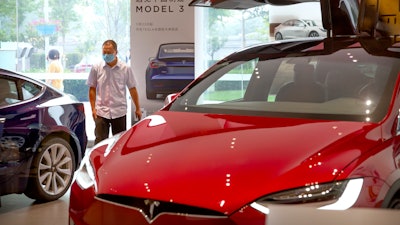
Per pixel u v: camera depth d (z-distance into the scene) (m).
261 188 2.35
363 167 2.46
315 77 3.31
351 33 3.84
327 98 3.13
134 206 2.47
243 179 2.39
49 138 5.37
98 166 2.78
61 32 9.71
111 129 6.94
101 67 6.78
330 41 3.65
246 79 3.61
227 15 9.45
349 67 3.29
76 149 5.70
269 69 3.52
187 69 8.95
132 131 3.09
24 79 5.30
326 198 2.32
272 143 2.62
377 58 3.28
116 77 6.79
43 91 5.46
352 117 2.89
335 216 2.02
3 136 4.83
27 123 5.09
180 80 8.95
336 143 2.57
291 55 3.58
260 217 2.29
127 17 9.73
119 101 6.82
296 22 9.05
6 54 9.65
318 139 2.62
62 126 5.47
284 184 2.35
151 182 2.50
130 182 2.54
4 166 4.84
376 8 3.61
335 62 3.36
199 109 3.31
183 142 2.77
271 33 9.21
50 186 5.41
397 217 1.99
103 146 3.05
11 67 9.66
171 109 3.42
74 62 9.77
